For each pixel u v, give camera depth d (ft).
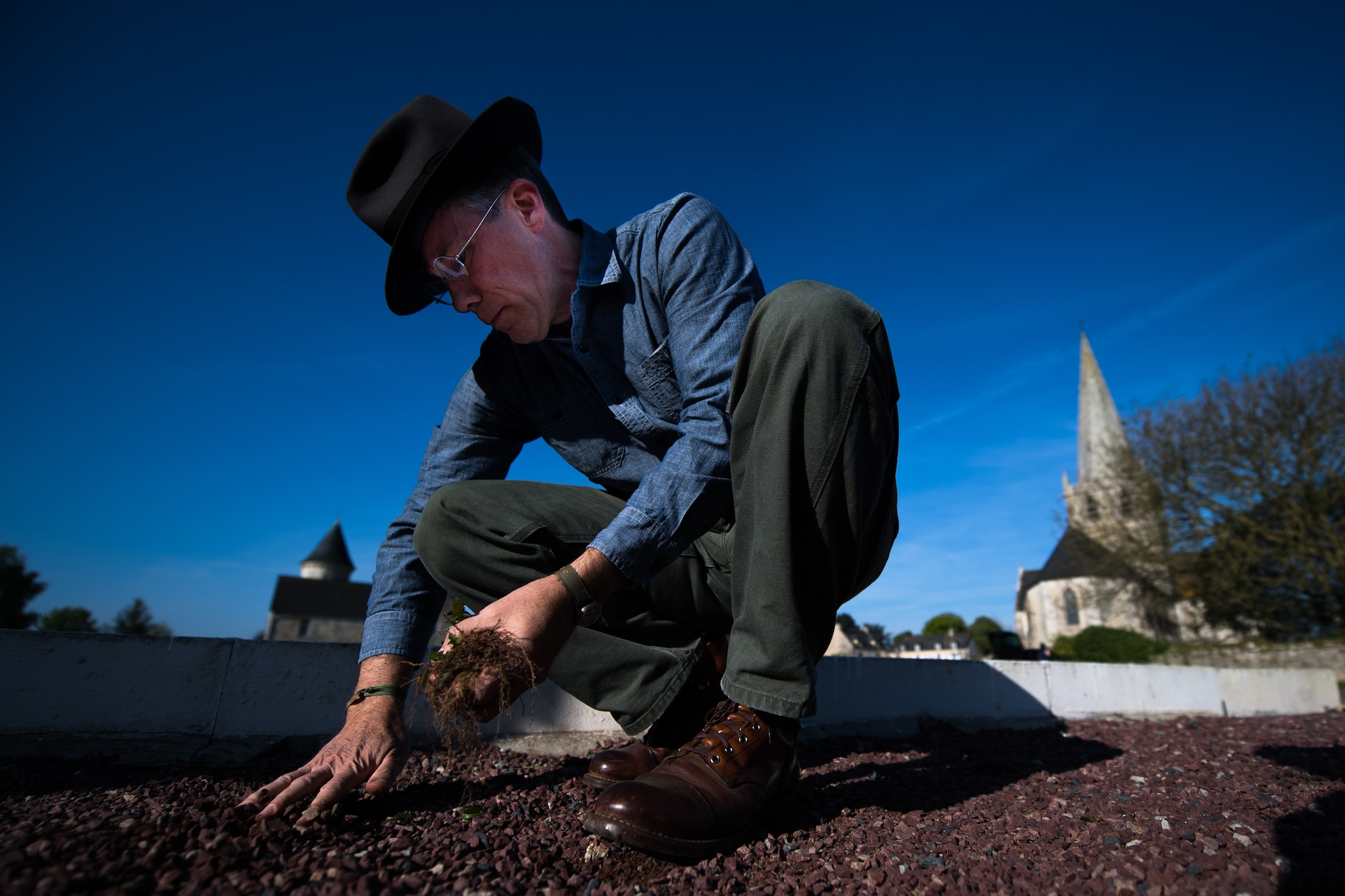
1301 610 73.67
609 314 4.80
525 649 3.13
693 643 4.95
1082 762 7.55
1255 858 3.42
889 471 4.33
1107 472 84.02
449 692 3.03
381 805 4.23
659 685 4.71
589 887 3.11
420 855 3.30
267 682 6.46
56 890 2.49
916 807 4.83
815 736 9.13
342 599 168.45
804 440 3.84
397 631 4.74
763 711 3.81
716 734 3.87
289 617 157.99
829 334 3.80
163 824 3.22
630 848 3.52
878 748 8.59
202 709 6.15
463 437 5.50
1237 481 73.20
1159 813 4.56
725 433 4.00
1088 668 14.02
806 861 3.57
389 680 4.55
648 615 4.80
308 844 3.33
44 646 5.72
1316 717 15.69
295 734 6.48
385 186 4.39
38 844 2.88
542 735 7.20
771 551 3.76
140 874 2.71
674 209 4.67
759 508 3.82
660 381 4.72
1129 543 80.74
